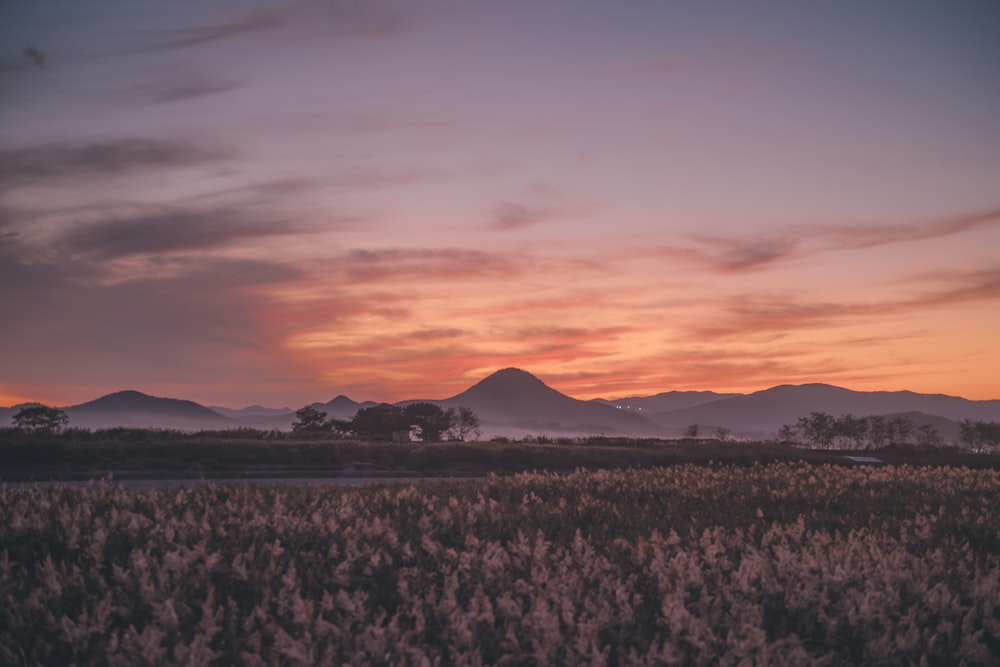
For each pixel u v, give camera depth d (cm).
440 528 1028
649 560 865
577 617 670
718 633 634
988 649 684
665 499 1511
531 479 1662
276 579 745
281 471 3050
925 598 735
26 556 798
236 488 1281
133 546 843
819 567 805
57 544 843
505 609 651
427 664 537
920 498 1628
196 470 2928
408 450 3619
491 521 1105
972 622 720
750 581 755
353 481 2633
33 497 1052
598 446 4516
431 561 858
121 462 2962
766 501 1536
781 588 744
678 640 616
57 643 609
